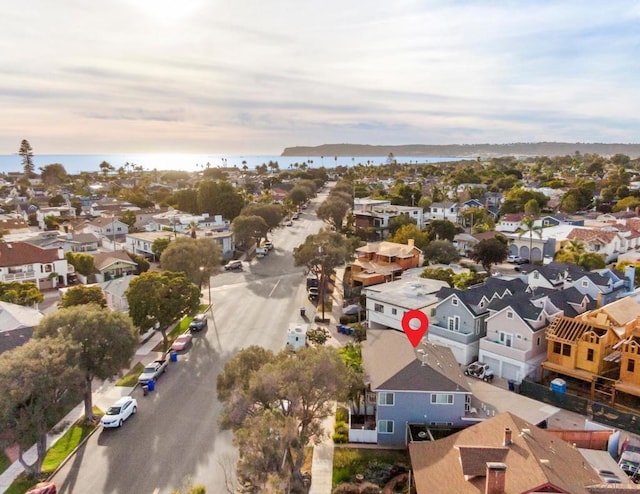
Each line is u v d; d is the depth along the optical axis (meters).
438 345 40.88
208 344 49.91
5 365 27.05
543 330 41.97
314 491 27.72
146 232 101.44
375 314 53.75
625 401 36.84
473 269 76.50
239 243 97.44
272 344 49.75
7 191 191.25
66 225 108.19
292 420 24.77
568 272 56.97
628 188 142.12
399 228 95.50
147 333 52.66
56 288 71.44
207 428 34.22
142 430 33.97
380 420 32.72
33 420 27.17
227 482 27.83
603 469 26.47
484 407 33.34
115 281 65.50
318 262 62.66
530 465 22.33
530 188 158.50
